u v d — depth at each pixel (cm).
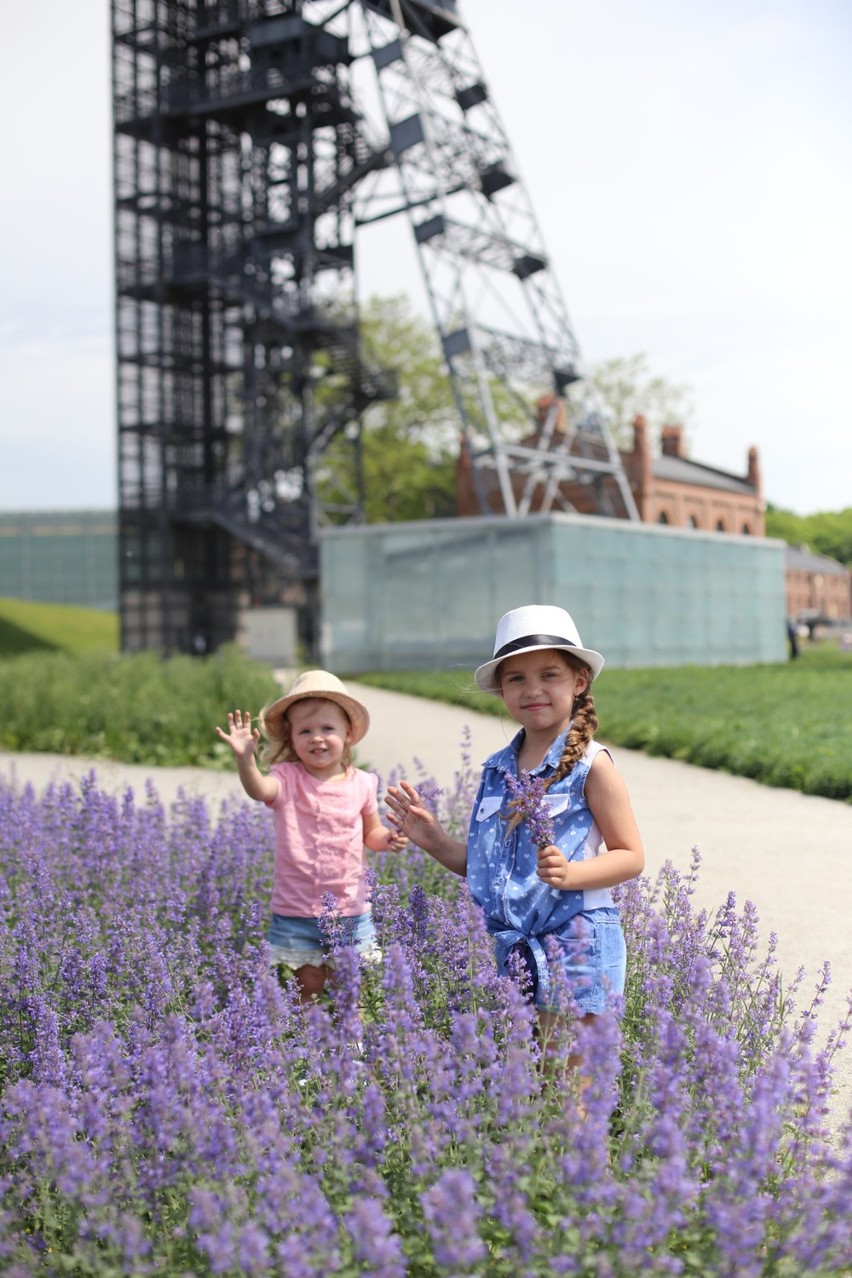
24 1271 240
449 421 5941
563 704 368
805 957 573
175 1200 275
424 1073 310
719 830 903
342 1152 267
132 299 5053
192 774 1298
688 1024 334
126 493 5069
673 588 3738
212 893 546
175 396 5075
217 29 4891
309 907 457
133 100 5009
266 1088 312
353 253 4912
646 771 1251
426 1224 256
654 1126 258
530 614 366
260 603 5216
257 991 347
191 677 1945
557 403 4791
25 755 1521
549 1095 299
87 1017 402
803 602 10288
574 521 3256
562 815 354
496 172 4656
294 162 4731
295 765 477
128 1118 293
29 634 7956
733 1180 254
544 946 345
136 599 5056
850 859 791
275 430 5050
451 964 384
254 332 4856
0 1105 308
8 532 12006
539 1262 240
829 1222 261
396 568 3319
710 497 6756
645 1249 244
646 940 403
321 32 4725
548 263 4719
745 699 1923
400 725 1736
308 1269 217
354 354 4728
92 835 630
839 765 1080
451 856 394
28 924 458
